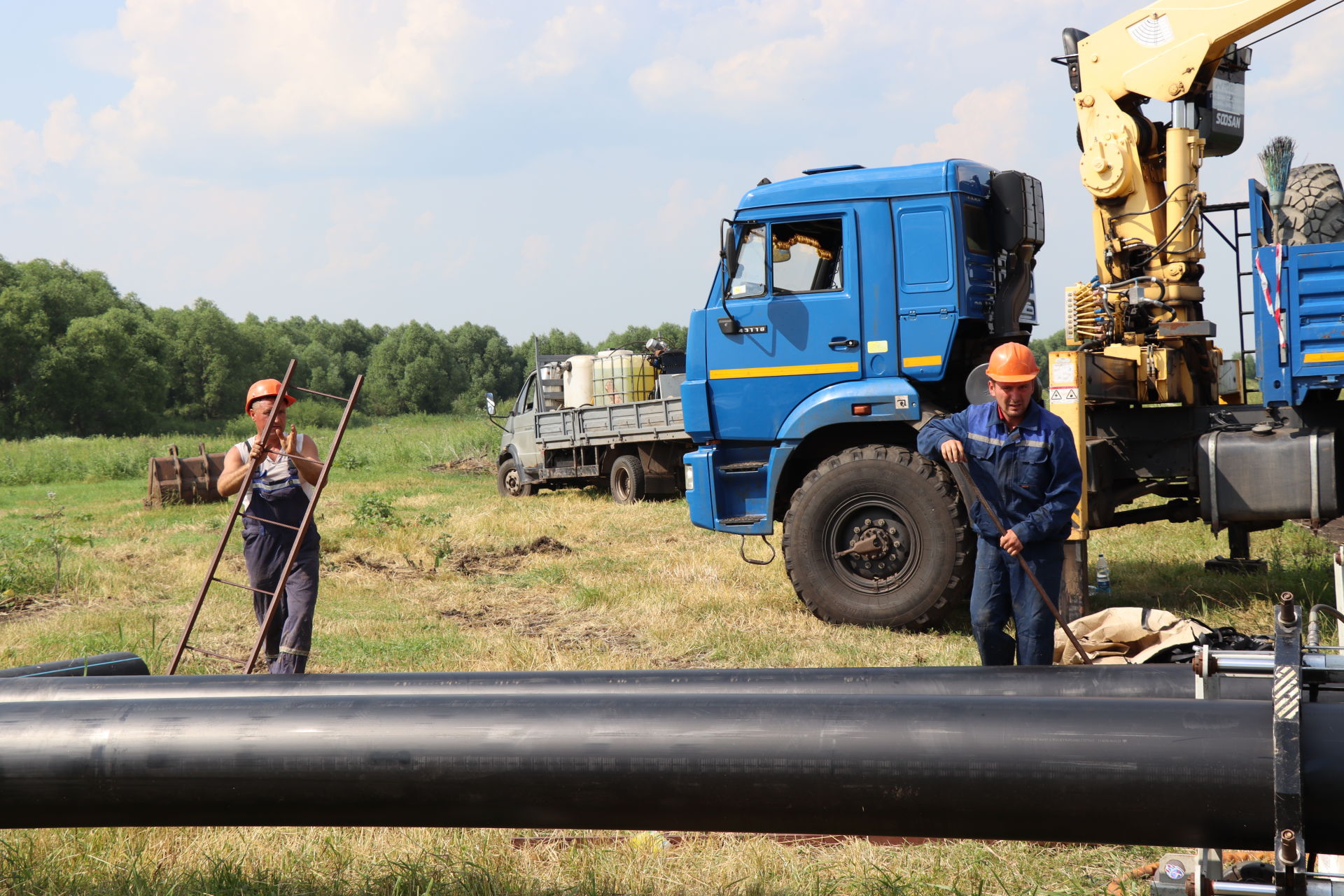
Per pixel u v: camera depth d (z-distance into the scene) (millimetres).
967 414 4562
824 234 7457
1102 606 7035
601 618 7645
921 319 7117
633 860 3240
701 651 6438
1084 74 7902
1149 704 2029
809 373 7402
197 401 110188
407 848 3342
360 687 2934
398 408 124875
